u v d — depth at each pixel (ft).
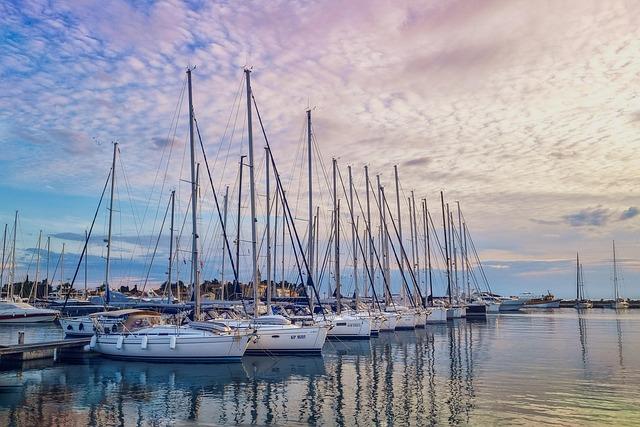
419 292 223.10
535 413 63.98
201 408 67.15
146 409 66.64
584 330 195.11
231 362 100.07
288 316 128.36
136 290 204.44
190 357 99.45
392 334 175.52
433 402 69.77
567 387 79.61
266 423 60.08
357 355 118.62
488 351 126.31
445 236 274.77
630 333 180.96
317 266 171.32
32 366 98.58
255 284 118.11
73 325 133.39
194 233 113.70
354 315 158.81
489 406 67.46
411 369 97.45
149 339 100.94
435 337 164.76
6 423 60.03
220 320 116.06
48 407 67.67
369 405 68.23
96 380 85.81
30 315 214.07
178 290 180.65
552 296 468.75
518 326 218.38
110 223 148.77
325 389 78.54
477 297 336.49
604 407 66.90
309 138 150.51
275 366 100.42
